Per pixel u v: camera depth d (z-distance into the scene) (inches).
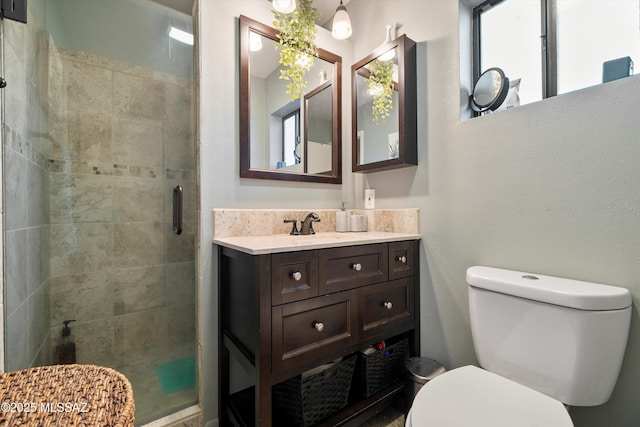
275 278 37.9
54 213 54.3
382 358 51.0
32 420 19.3
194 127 54.4
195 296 53.5
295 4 56.6
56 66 54.1
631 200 33.9
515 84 49.4
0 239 32.6
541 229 41.3
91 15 57.6
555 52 45.7
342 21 60.1
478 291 41.3
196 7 53.9
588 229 37.1
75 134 56.4
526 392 32.6
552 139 40.1
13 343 36.9
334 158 70.2
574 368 32.2
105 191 59.0
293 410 42.9
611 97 35.3
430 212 55.7
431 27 56.1
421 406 30.2
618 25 40.8
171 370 55.5
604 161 35.8
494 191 46.4
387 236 54.6
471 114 52.6
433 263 54.9
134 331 59.2
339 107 70.6
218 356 51.3
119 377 24.2
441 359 53.4
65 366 25.3
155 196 60.9
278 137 60.9
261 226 56.8
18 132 39.6
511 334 37.7
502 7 51.3
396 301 52.6
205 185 51.8
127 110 60.7
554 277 39.4
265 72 59.2
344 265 44.9
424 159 56.9
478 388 33.4
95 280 57.9
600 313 31.5
